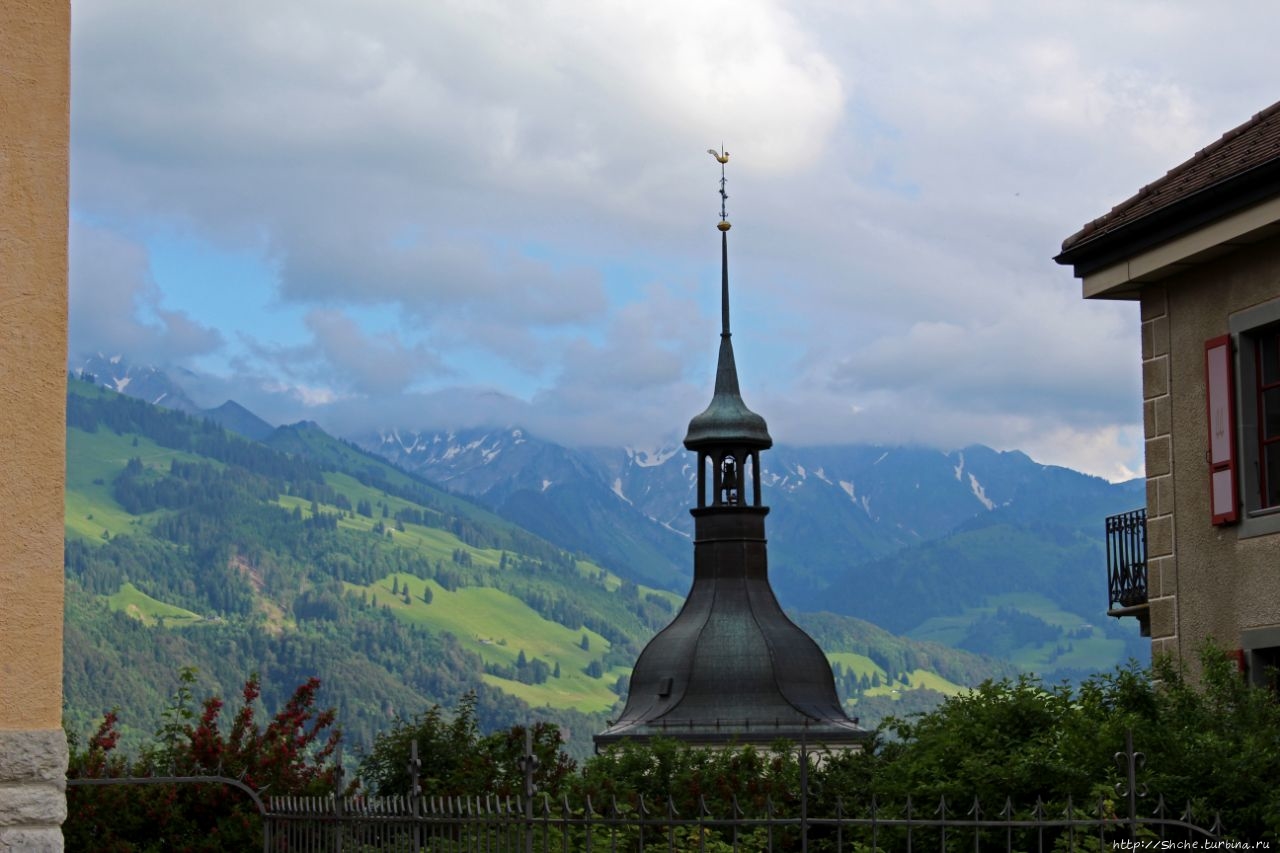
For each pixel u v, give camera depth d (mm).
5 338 11102
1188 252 25141
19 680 10969
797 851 26609
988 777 19781
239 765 25188
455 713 32406
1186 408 26062
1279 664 24453
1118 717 20062
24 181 11234
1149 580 26594
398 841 18172
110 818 24312
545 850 16203
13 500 11031
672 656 51469
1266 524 24422
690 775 30844
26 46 11320
